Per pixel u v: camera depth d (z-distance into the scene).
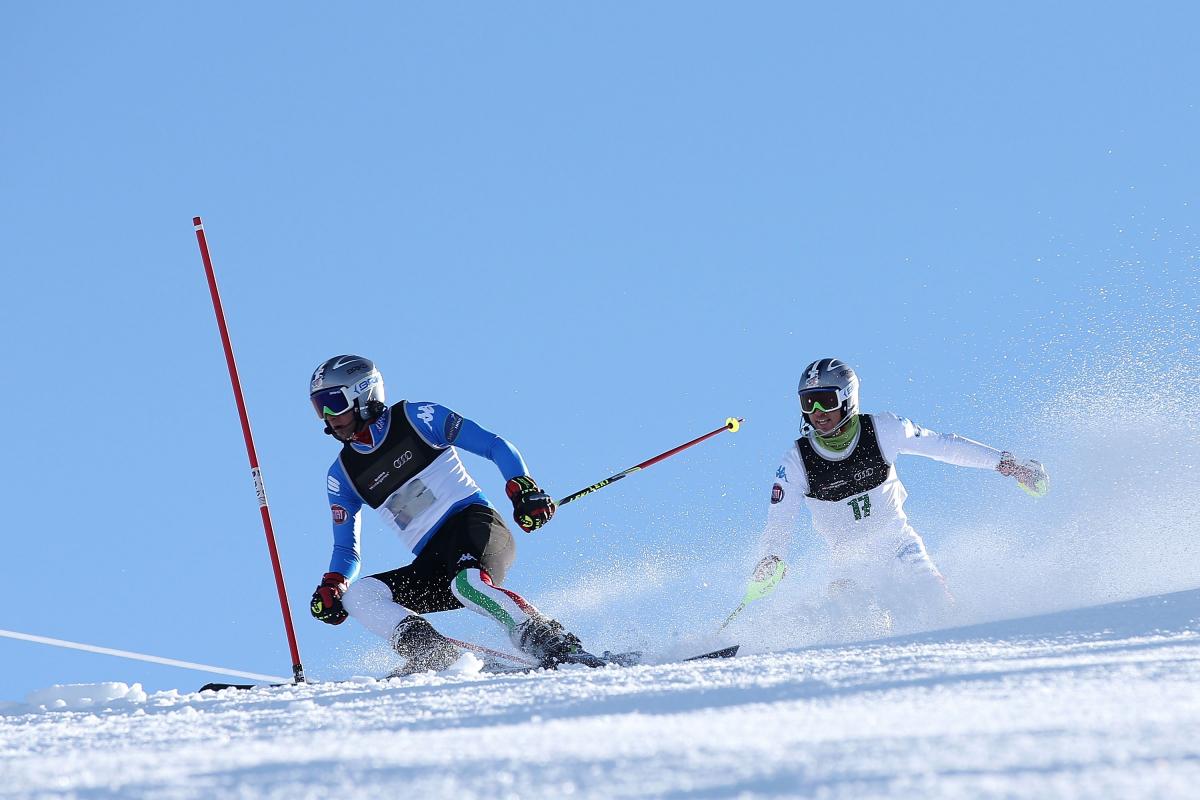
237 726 9.80
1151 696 7.55
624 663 19.12
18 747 9.60
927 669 10.01
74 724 12.35
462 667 18.23
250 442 21.83
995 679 8.93
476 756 6.38
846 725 6.93
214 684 18.92
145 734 9.78
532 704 9.73
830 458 23.08
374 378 21.61
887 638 16.17
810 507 23.52
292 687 16.14
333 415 21.30
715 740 6.44
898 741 6.02
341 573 21.53
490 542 20.72
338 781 5.88
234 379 22.05
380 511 21.72
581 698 9.88
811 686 9.40
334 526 21.97
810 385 22.73
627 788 5.30
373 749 6.98
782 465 23.48
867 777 5.17
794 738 6.42
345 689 14.72
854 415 23.08
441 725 8.79
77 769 6.85
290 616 21.38
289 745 7.70
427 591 21.27
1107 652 10.97
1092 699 7.52
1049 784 4.84
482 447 21.16
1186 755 5.40
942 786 4.88
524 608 19.11
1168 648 11.02
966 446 23.55
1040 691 8.09
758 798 4.95
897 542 23.03
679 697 9.34
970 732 6.25
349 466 21.66
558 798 5.21
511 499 20.50
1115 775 5.00
